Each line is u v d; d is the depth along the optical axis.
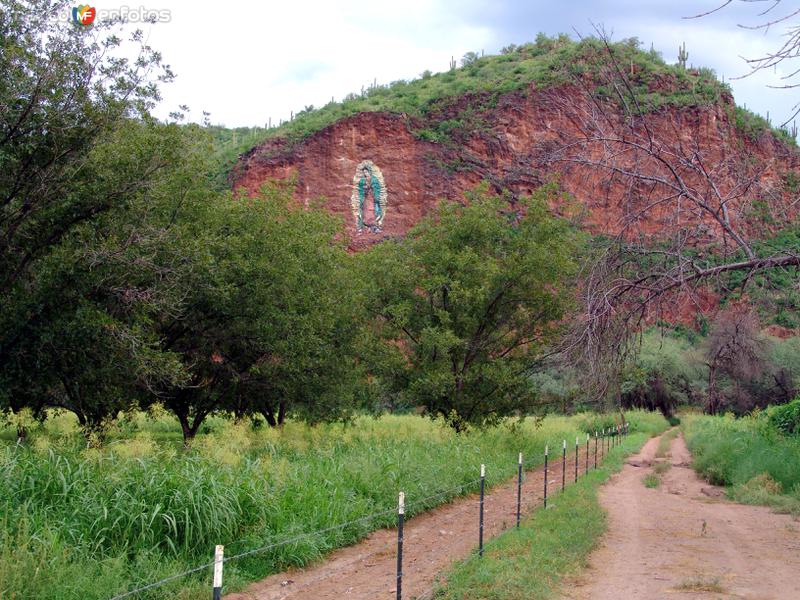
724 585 7.32
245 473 9.52
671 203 9.14
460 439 18.19
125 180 12.74
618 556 8.91
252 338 17.27
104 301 13.37
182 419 18.45
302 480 10.34
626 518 12.30
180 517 7.64
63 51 11.94
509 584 6.75
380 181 82.19
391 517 10.80
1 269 12.33
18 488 7.44
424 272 23.94
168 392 17.41
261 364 18.09
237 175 85.44
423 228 24.48
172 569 6.88
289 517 8.99
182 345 17.52
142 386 15.84
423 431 18.53
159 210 15.50
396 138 83.75
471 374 22.55
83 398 13.97
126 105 12.59
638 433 40.88
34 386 12.88
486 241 23.61
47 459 8.08
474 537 10.09
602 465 22.22
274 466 10.49
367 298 23.53
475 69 83.81
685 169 9.29
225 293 15.28
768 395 39.84
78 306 12.42
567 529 9.78
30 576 5.70
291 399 20.95
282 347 16.78
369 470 12.00
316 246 20.11
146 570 6.70
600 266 9.12
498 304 23.47
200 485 8.16
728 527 11.56
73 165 12.22
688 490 17.53
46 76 11.43
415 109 85.50
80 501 7.42
